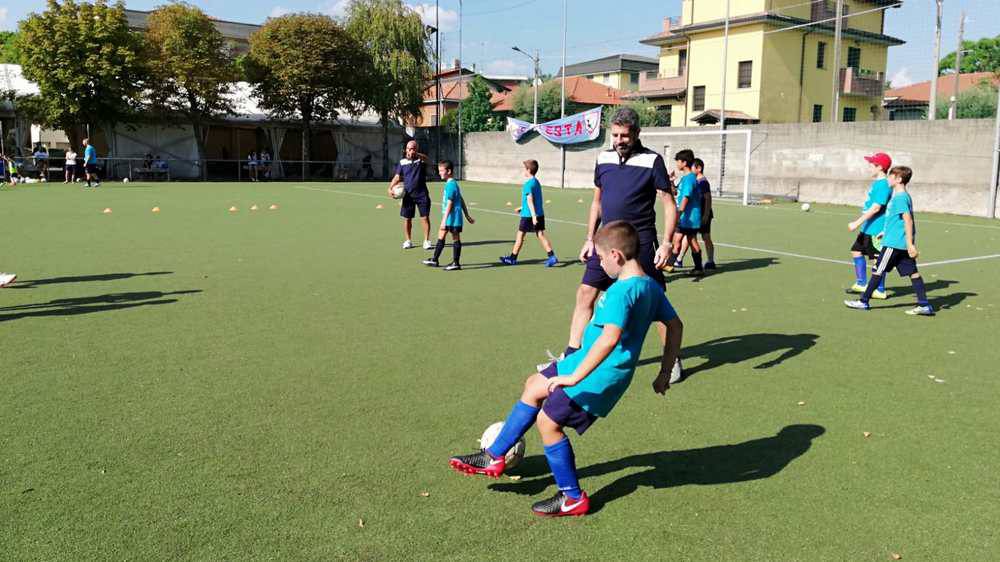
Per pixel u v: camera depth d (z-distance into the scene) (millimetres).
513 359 5844
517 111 52250
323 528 3232
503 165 38781
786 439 4344
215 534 3162
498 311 7613
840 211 22000
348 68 37188
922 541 3219
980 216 21641
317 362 5691
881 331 7062
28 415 4492
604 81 68750
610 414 4727
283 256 11219
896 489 3715
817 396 5121
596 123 33125
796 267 11000
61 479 3646
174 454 3961
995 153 21000
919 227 18000
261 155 38812
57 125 32375
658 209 21438
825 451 4172
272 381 5211
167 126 36625
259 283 8992
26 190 25891
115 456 3924
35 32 30688
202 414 4551
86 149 28797
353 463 3896
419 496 3561
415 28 39688
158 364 5582
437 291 8680
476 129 53031
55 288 8523
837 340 6691
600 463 3998
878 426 4566
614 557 3059
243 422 4430
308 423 4430
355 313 7422
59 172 34156
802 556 3082
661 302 3504
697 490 3684
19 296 8055
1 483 3594
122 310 7418
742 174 28531
